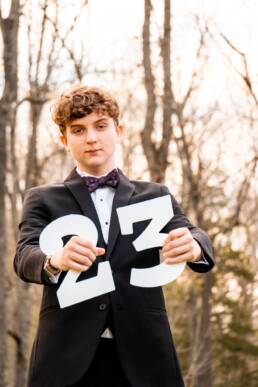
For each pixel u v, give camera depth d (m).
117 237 2.73
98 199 2.84
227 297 18.75
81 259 2.40
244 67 6.88
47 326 2.69
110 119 2.86
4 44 8.16
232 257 16.94
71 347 2.62
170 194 2.98
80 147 2.83
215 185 11.87
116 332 2.63
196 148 11.70
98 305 2.65
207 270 2.71
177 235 2.50
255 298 19.56
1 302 8.47
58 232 2.64
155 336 2.68
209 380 11.71
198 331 11.36
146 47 9.80
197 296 15.09
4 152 8.38
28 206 2.87
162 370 2.66
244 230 17.86
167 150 10.02
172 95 10.00
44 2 8.39
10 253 11.14
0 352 8.43
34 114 9.91
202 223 11.13
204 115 12.25
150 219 2.79
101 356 2.68
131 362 2.62
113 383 2.66
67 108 2.81
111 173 2.87
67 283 2.58
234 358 18.84
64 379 2.59
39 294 11.40
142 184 2.97
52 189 2.89
